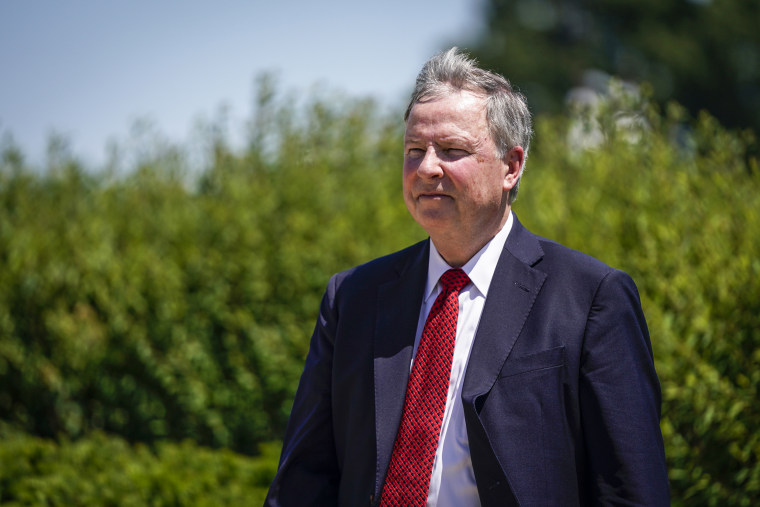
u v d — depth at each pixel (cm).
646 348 266
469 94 275
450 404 268
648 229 538
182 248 787
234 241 775
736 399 465
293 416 305
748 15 2872
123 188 868
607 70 3089
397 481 266
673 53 2889
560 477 252
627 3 3120
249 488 562
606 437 251
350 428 285
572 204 603
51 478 562
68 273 775
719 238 504
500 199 281
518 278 277
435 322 279
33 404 791
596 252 535
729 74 2877
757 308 474
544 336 263
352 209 777
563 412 256
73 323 768
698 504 486
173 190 852
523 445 253
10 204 882
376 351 284
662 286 493
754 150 616
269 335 742
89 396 785
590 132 688
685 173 580
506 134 278
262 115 863
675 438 477
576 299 266
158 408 775
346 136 866
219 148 855
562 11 3406
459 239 280
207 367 759
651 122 649
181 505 536
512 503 249
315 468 297
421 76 285
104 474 579
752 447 465
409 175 278
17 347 779
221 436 761
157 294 766
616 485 248
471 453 256
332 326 307
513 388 259
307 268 748
